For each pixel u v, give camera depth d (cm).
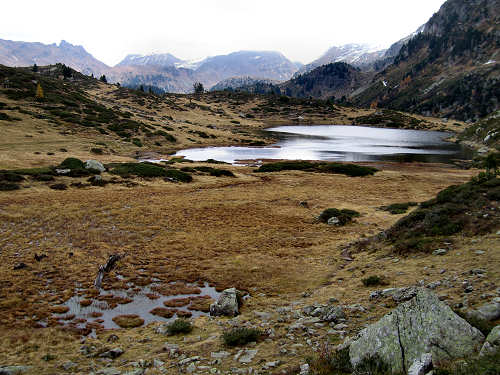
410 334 733
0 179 4647
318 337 1059
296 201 4703
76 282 2084
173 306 1783
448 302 1089
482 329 768
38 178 5016
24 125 9119
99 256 2522
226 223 3556
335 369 765
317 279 2028
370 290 1548
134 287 2050
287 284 2008
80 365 1055
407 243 2059
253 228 3375
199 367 926
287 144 13725
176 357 1041
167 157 9488
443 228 2045
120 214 3694
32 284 2006
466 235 1891
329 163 8212
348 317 1226
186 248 2777
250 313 1516
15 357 1163
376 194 5238
